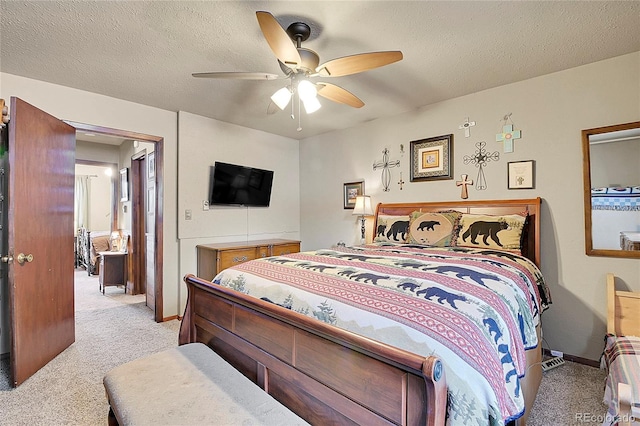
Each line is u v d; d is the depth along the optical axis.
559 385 2.18
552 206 2.68
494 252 2.40
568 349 2.59
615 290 2.35
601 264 2.46
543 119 2.72
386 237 3.28
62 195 2.72
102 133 3.10
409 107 3.50
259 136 4.39
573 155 2.59
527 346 1.46
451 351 1.02
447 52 2.31
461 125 3.19
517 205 2.80
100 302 4.26
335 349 1.20
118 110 3.17
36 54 2.29
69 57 2.33
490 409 0.96
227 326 1.74
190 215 3.68
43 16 1.84
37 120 2.39
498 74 2.69
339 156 4.34
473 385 0.97
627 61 2.36
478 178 3.08
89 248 6.25
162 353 1.67
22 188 2.24
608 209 2.44
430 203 3.38
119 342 2.91
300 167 4.91
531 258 2.70
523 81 2.82
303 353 1.32
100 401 2.00
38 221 2.40
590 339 2.50
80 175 7.62
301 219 4.89
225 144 4.00
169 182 3.55
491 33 2.06
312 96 2.01
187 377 1.43
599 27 2.00
